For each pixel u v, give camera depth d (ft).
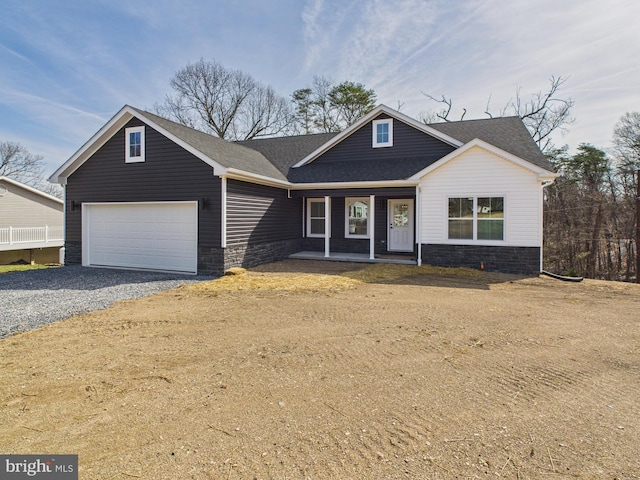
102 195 41.65
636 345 16.85
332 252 51.75
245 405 11.33
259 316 21.58
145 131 39.37
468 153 38.34
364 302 24.88
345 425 10.17
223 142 46.80
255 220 41.78
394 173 43.70
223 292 28.48
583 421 10.41
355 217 51.31
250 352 15.81
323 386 12.58
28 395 12.11
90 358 15.30
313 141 59.26
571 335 18.21
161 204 39.32
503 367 14.21
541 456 8.82
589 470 8.31
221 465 8.52
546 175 35.27
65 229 43.65
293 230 50.70
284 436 9.68
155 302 25.50
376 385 12.64
